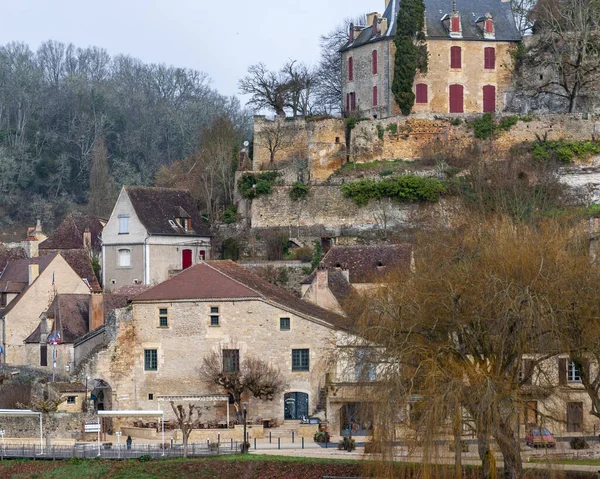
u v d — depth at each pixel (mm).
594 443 67938
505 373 59188
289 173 114188
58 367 88375
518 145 115125
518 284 59469
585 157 113750
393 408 57250
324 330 78312
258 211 112375
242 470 62938
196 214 110438
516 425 56969
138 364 80438
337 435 74625
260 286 82438
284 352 78688
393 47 117562
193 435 74125
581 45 118188
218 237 112250
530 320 57469
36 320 94750
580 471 58500
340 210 110625
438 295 60469
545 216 94875
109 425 77875
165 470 64125
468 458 59656
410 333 59656
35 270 96688
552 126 116188
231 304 79625
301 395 78438
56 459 67125
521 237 65938
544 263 60688
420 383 57875
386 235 107188
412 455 56281
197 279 80688
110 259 106875
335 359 67688
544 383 61688
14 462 67000
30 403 79688
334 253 93125
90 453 67562
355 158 115875
